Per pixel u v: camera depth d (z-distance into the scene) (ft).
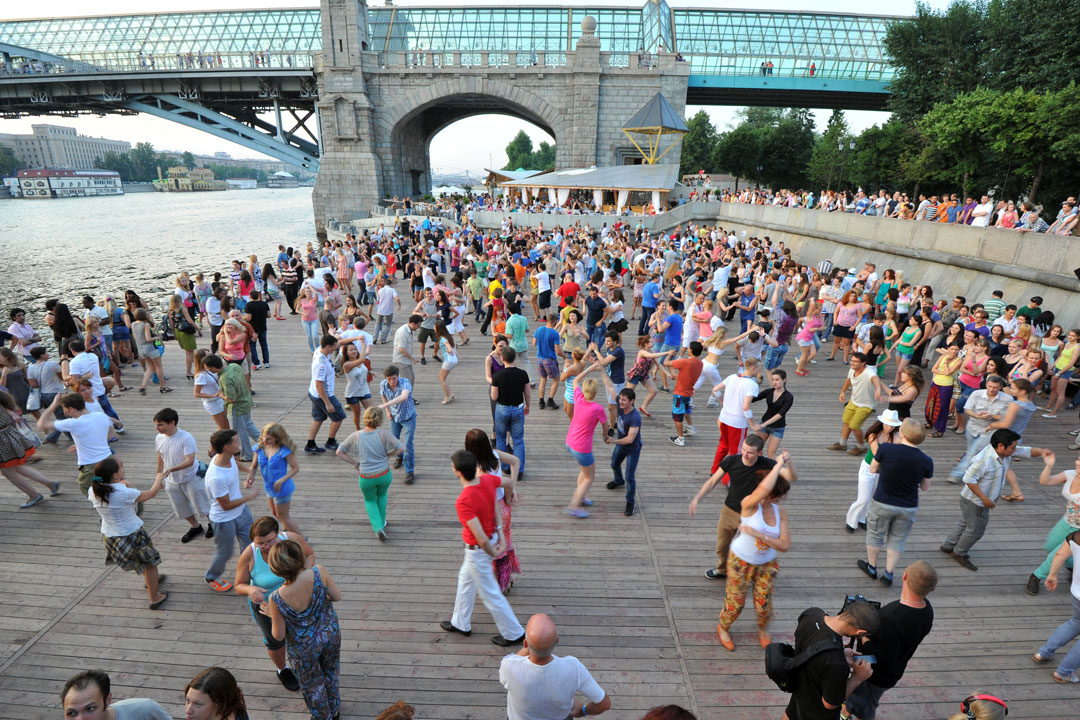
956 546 21.84
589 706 12.29
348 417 34.88
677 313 40.16
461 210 152.56
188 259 162.09
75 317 48.83
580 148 160.45
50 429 30.68
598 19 174.19
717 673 16.47
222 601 19.33
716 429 33.99
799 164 193.77
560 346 36.52
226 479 18.75
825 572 20.94
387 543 22.43
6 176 563.89
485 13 174.81
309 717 14.96
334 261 76.48
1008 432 19.61
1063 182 81.46
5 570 20.89
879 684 13.53
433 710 15.20
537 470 28.55
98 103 186.39
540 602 19.27
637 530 23.50
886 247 66.80
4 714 15.14
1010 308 38.32
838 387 41.68
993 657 17.31
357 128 160.86
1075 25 86.02
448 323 45.62
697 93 186.70
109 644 17.43
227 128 183.01
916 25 128.57
